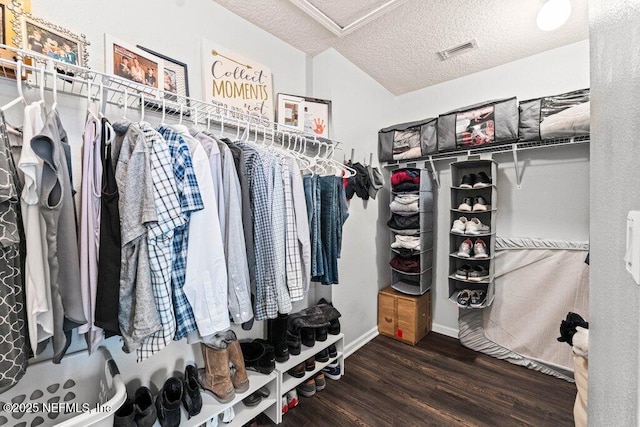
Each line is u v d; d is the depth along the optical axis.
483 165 2.22
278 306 1.22
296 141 1.77
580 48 1.89
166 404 1.09
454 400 1.65
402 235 2.42
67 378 1.02
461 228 2.15
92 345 0.85
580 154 1.91
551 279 1.98
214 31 1.53
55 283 0.74
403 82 2.53
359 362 2.06
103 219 0.82
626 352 0.37
